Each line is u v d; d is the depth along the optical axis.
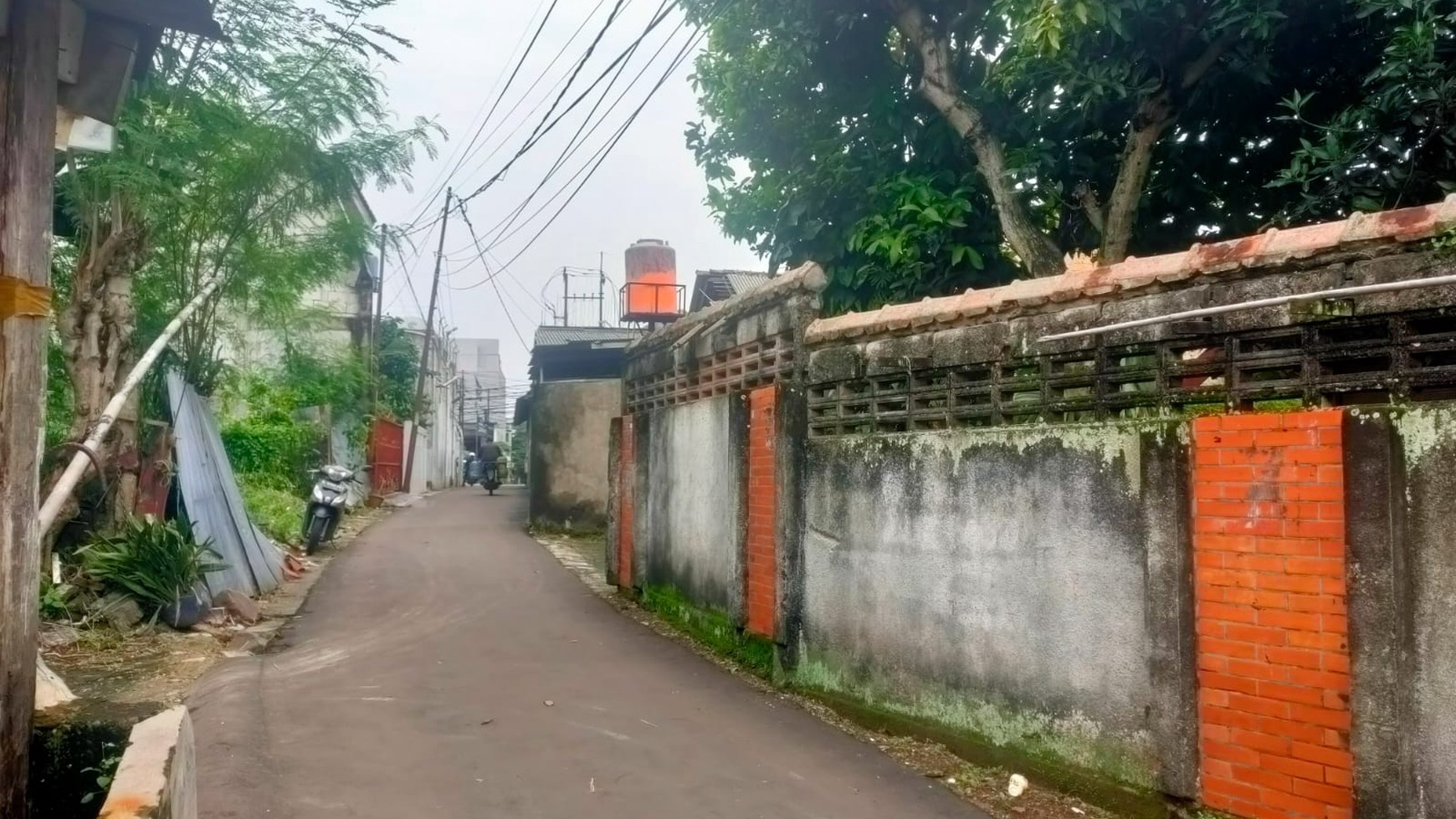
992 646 4.85
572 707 6.00
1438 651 3.18
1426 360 3.38
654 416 9.41
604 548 14.38
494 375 60.34
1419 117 5.39
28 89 3.83
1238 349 3.89
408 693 6.26
